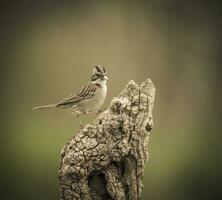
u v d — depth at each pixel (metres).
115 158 6.82
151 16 19.48
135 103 6.96
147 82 7.10
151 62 18.45
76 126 17.00
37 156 16.03
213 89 18.56
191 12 19.72
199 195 14.51
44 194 14.09
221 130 17.62
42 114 17.97
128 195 6.93
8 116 18.62
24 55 19.92
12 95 19.25
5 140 17.33
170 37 19.36
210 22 19.70
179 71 18.59
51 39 19.55
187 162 15.65
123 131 6.86
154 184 14.69
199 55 19.14
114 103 6.97
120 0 19.55
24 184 14.49
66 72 18.56
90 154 6.87
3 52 20.08
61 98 18.22
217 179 14.95
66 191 6.95
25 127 17.84
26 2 20.52
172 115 17.61
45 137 16.95
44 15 20.19
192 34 19.56
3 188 14.38
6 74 19.58
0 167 15.47
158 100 17.80
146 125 6.92
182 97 18.11
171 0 19.70
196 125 17.61
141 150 6.90
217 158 15.93
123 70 18.03
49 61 19.17
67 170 6.89
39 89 18.77
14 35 20.41
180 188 14.59
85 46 18.80
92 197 6.96
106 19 19.33
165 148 16.09
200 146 16.62
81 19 19.55
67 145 7.05
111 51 18.59
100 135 6.89
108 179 6.88
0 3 20.62
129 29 19.17
